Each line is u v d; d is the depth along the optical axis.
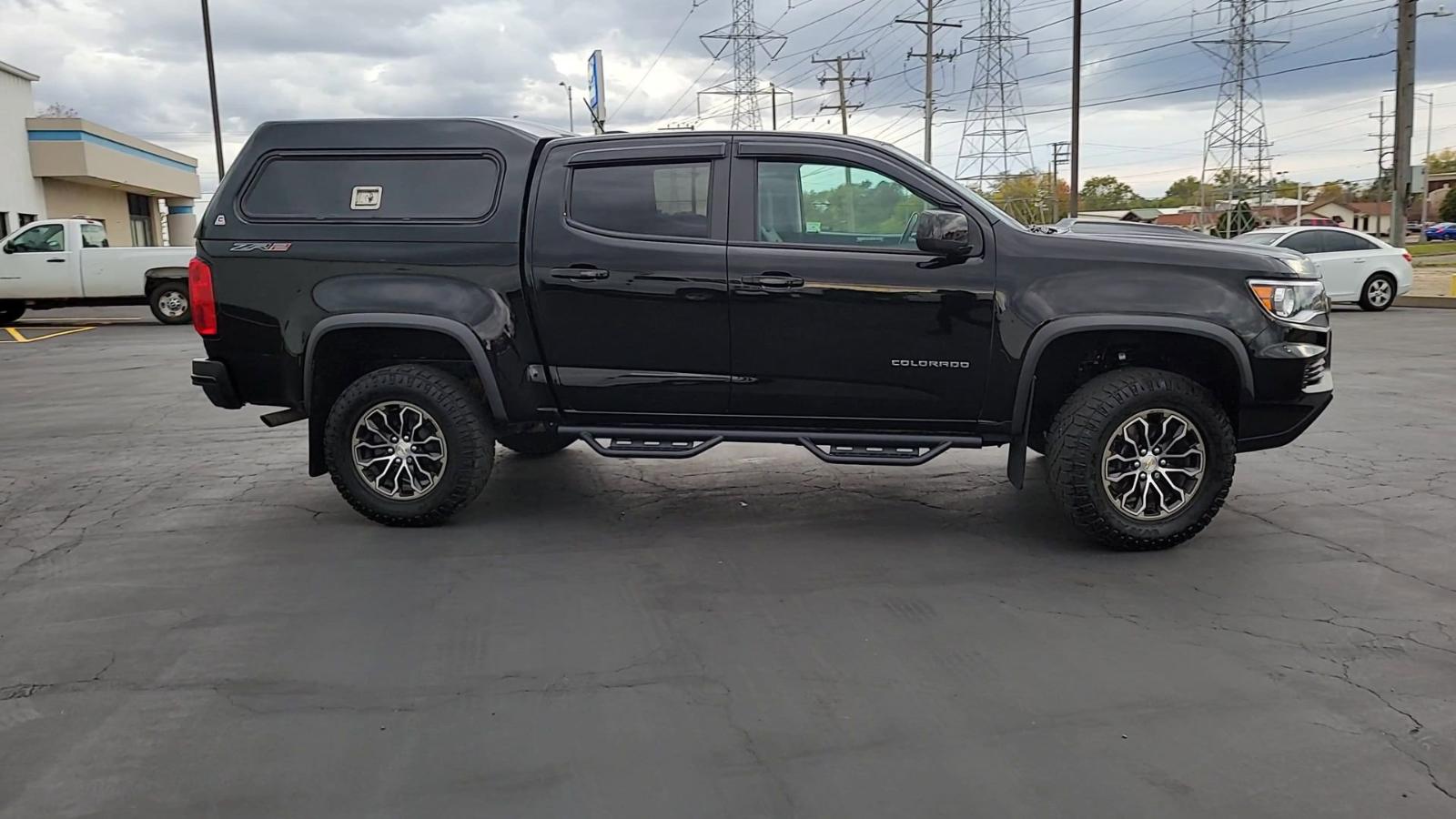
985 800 2.94
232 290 5.40
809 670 3.79
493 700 3.57
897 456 5.21
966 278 4.96
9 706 3.52
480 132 5.40
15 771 3.11
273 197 5.45
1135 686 3.64
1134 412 4.90
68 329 18.56
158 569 4.92
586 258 5.20
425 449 5.46
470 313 5.24
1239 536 5.34
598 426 5.48
